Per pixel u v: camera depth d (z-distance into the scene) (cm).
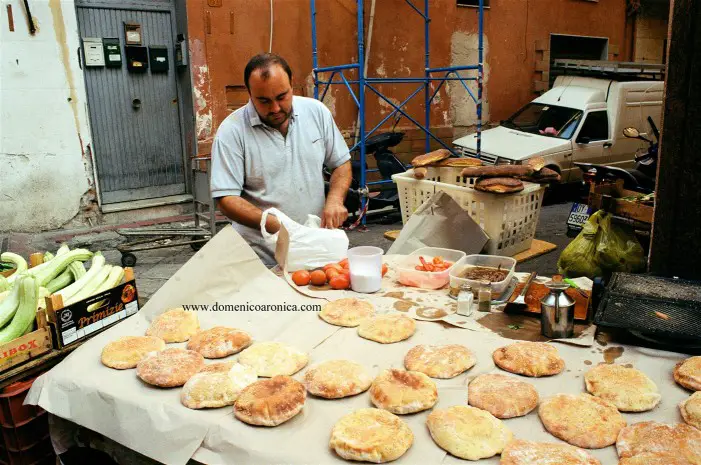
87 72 685
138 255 595
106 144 712
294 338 192
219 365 169
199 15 709
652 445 128
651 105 870
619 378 155
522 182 365
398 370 162
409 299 221
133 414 154
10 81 620
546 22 1048
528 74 1050
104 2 680
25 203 651
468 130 990
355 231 680
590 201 395
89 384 166
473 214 365
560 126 816
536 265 516
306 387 160
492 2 970
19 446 204
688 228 235
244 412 144
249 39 752
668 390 154
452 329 193
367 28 842
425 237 311
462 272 237
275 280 227
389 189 734
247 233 290
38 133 645
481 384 156
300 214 299
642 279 201
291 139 288
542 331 186
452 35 936
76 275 260
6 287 245
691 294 187
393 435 133
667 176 236
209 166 575
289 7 773
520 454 127
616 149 834
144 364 171
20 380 209
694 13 215
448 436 133
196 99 728
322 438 138
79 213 689
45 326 217
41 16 624
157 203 738
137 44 711
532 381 161
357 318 200
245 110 281
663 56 1271
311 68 811
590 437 134
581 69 889
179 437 145
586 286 221
